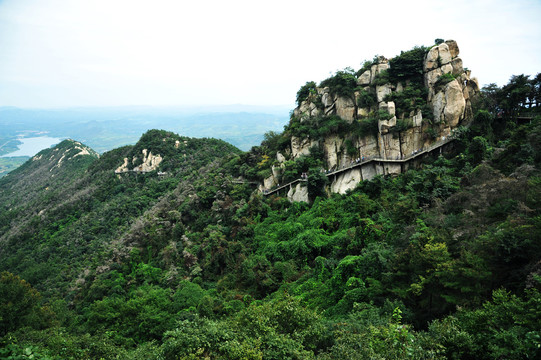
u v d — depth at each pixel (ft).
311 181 192.44
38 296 146.72
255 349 75.66
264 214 211.41
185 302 159.74
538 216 89.97
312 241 163.43
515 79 173.68
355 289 115.03
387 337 72.59
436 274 90.12
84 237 315.37
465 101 181.78
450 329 69.51
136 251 229.86
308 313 94.53
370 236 139.23
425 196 143.43
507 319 67.56
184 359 73.82
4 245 365.40
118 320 150.30
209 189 257.14
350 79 209.97
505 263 87.15
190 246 216.95
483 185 121.90
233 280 172.86
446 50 189.78
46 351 91.04
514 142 144.66
